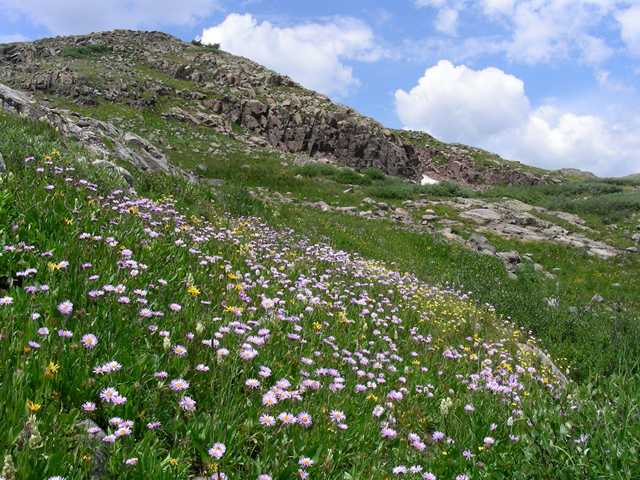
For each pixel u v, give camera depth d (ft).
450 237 76.07
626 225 100.22
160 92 208.54
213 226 30.89
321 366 12.87
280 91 252.83
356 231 66.95
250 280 17.53
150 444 8.09
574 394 12.60
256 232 34.45
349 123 237.04
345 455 9.64
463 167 306.55
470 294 39.42
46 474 6.33
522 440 10.93
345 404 11.46
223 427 8.82
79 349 9.18
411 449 10.43
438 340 20.42
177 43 303.89
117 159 45.65
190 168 117.29
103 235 15.84
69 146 34.91
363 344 16.15
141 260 15.37
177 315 12.41
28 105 44.93
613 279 66.69
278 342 13.00
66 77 187.01
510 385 14.99
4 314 9.60
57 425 7.29
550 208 120.67
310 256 31.14
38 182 19.25
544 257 75.51
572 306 43.86
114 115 167.63
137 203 22.80
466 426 11.81
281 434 9.07
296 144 217.56
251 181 116.37
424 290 32.45
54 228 15.38
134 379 9.29
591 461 9.37
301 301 17.38
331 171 154.71
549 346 29.68
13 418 6.89
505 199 126.52
